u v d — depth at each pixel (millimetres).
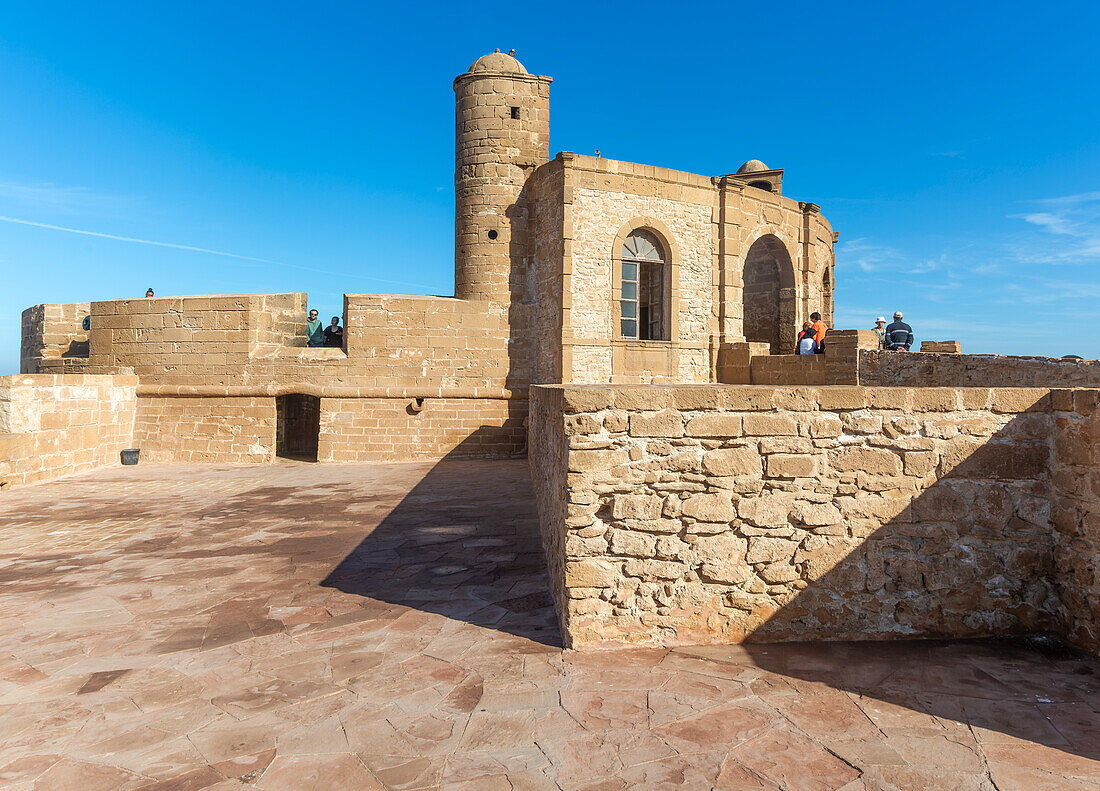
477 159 16234
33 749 3289
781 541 4516
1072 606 4406
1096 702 3672
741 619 4508
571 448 4395
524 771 3043
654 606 4465
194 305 15820
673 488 4438
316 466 14734
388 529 8266
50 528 8477
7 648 4625
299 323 16828
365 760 3156
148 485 11969
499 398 16156
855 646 4453
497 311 16141
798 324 18609
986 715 3531
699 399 4449
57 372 17281
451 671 4137
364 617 5168
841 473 4531
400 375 15773
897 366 12523
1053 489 4562
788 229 18188
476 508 9594
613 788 2902
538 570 6414
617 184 15117
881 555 4555
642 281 16734
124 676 4145
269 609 5383
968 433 4574
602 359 14969
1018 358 10383
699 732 3371
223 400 15695
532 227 16422
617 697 3752
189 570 6543
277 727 3482
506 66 16328
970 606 4570
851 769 3039
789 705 3648
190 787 2953
